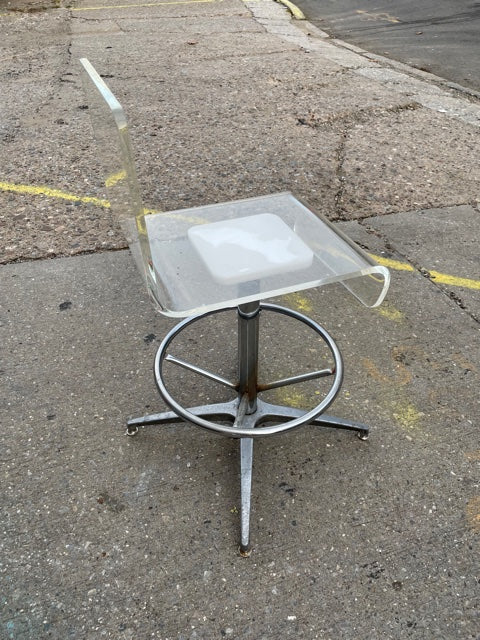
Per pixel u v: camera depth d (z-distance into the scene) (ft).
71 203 12.33
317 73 21.18
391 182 13.57
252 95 18.76
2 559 5.95
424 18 31.96
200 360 8.57
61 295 9.70
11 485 6.68
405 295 9.97
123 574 5.86
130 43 25.23
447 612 5.59
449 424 7.61
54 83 19.65
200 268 5.74
